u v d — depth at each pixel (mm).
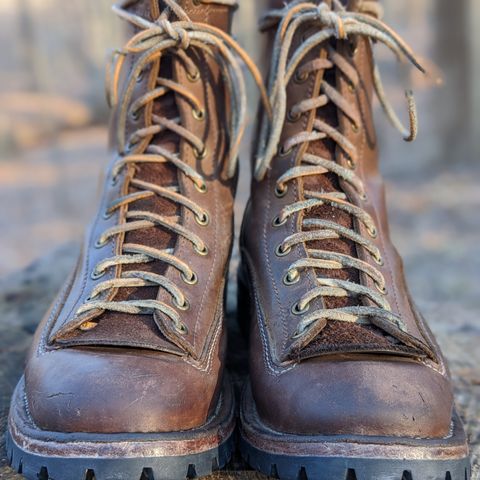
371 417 555
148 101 667
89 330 593
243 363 706
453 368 756
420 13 4500
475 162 3236
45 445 551
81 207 2893
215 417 591
